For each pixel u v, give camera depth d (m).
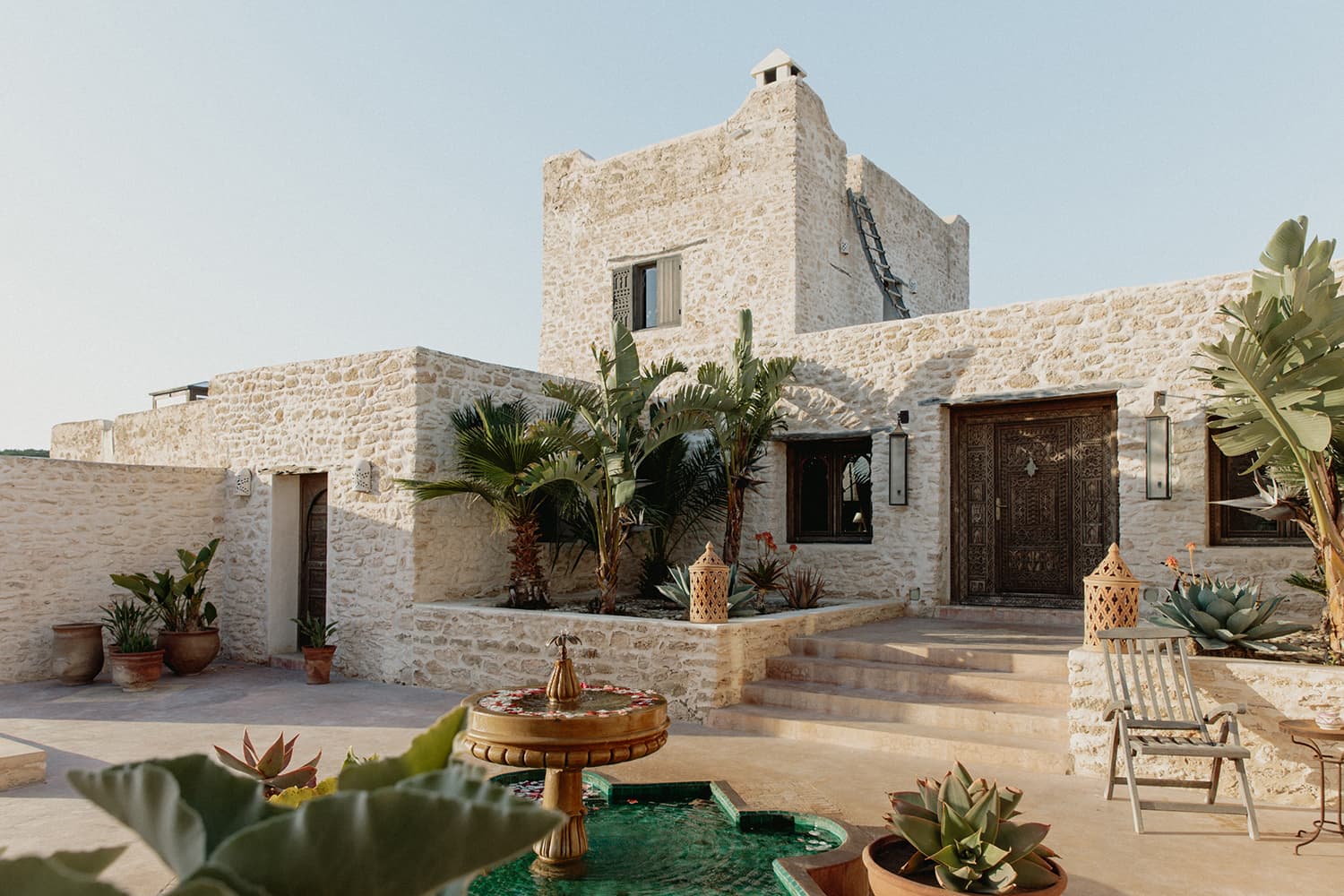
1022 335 10.55
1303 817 5.54
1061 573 10.70
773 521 12.36
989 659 8.13
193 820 1.00
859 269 15.15
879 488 11.52
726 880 4.67
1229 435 6.49
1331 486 6.55
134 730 7.87
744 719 7.84
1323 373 6.07
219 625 12.10
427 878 1.00
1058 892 3.48
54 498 10.51
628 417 10.13
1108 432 10.42
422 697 9.40
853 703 7.78
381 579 10.58
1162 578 9.52
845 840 5.02
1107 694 6.40
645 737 4.71
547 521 11.74
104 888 0.89
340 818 0.96
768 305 13.59
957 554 11.34
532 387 12.18
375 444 10.70
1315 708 5.79
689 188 14.61
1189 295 9.52
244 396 12.12
